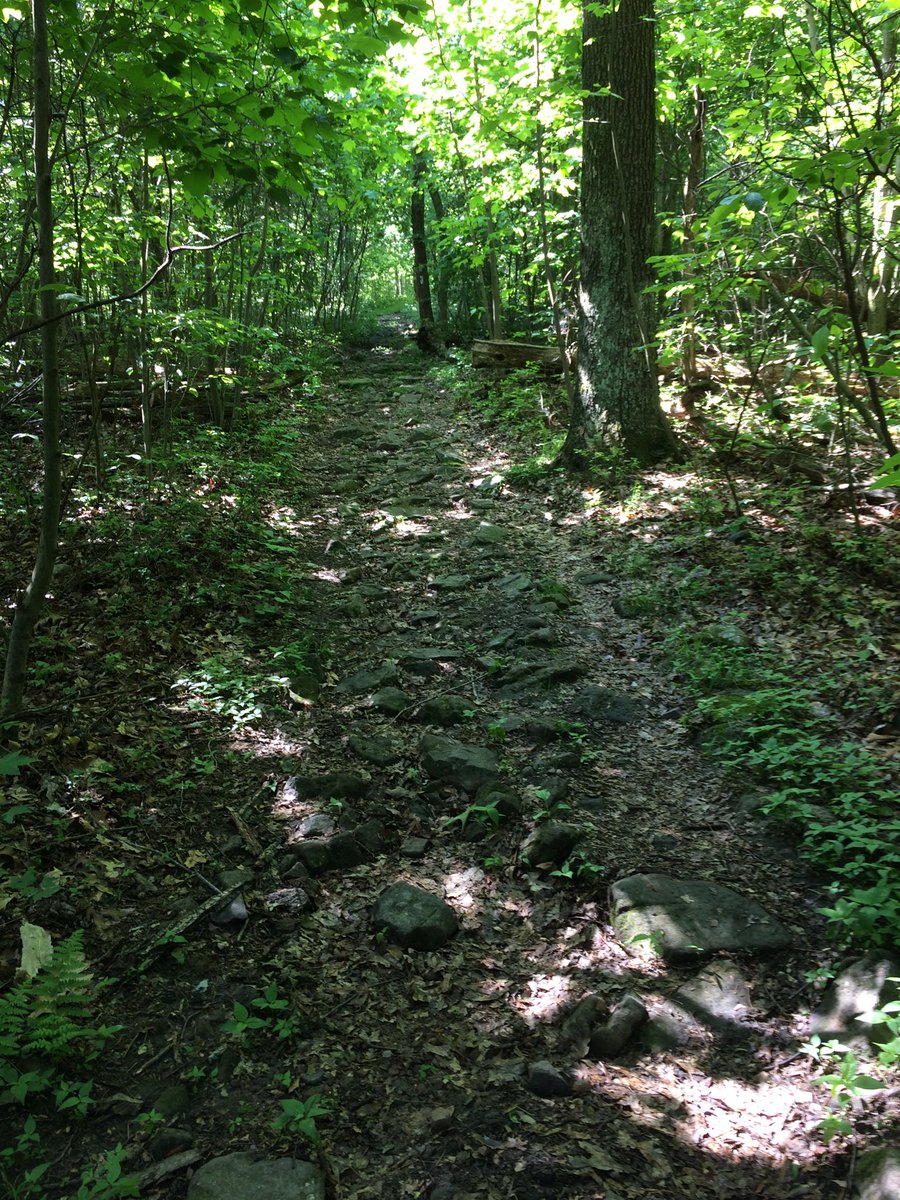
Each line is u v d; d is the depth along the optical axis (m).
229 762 4.20
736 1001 2.85
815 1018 2.76
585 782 4.19
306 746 4.46
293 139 3.56
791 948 3.06
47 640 4.81
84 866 3.28
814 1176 2.25
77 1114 2.36
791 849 3.58
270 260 14.53
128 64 3.37
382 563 7.30
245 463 8.87
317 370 16.11
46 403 3.47
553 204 13.50
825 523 6.56
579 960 3.09
